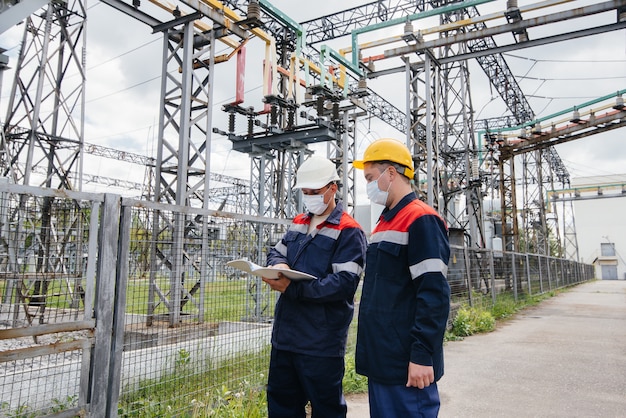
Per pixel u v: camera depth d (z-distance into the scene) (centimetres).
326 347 310
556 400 538
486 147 2459
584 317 1367
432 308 240
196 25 1167
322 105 1545
